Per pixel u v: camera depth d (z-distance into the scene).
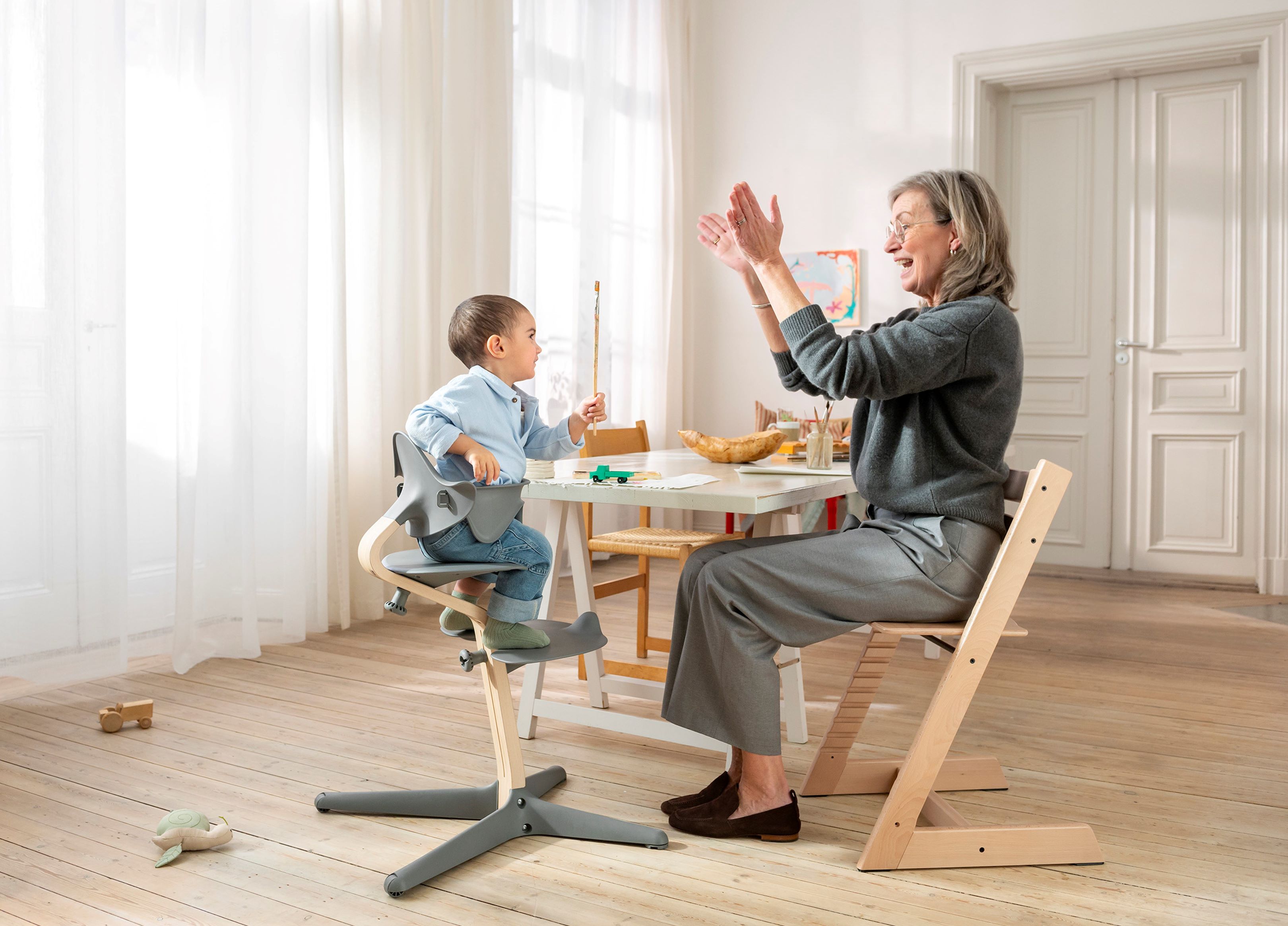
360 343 3.46
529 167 4.27
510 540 1.73
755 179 5.46
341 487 3.37
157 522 2.97
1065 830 1.69
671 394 5.38
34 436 2.54
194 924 1.48
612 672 2.65
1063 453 4.92
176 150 2.87
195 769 2.11
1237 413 4.57
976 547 1.75
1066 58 4.66
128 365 2.88
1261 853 1.73
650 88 5.23
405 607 1.64
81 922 1.48
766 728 1.73
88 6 2.56
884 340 1.71
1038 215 4.95
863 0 5.12
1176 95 4.65
